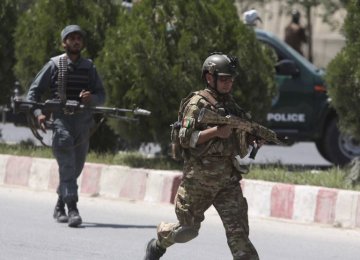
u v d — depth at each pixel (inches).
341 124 1127.6
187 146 652.1
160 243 692.1
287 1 2263.8
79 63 961.5
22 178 1253.7
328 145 1502.2
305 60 1526.8
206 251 861.2
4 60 1423.5
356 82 1091.9
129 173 1155.9
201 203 663.8
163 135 1201.4
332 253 881.5
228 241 655.8
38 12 1327.5
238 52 1205.7
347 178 1085.1
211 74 652.1
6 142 1508.4
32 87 953.5
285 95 1496.1
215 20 1208.2
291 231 982.4
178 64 1194.0
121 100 1203.9
